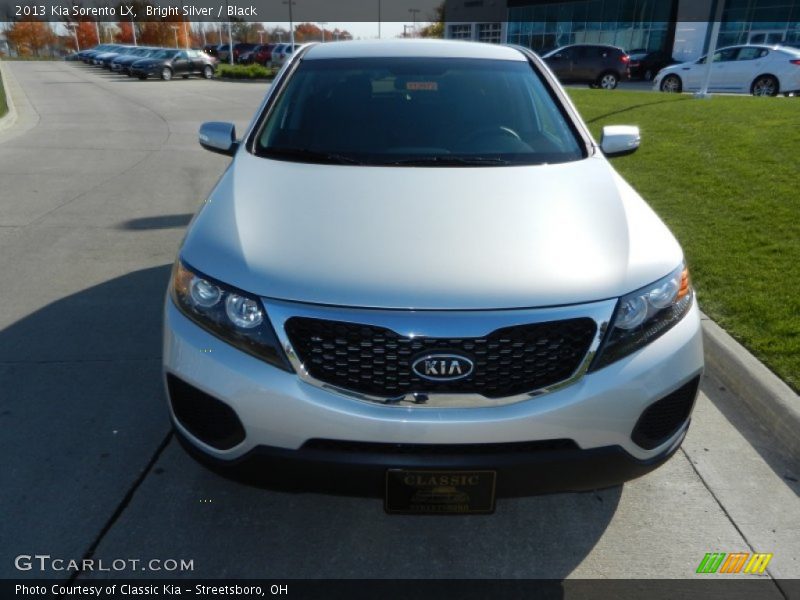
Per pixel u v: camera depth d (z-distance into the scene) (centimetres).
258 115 340
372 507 261
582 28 3572
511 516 258
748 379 327
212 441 219
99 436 296
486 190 264
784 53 1738
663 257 230
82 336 390
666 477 278
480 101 343
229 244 228
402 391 201
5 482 266
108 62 3562
